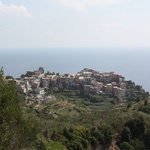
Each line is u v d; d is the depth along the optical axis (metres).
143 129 44.25
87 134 40.06
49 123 46.69
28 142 17.14
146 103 80.50
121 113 56.69
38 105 110.19
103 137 40.59
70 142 37.56
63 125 44.19
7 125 15.31
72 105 116.50
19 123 16.58
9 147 15.14
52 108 106.81
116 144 42.19
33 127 18.27
